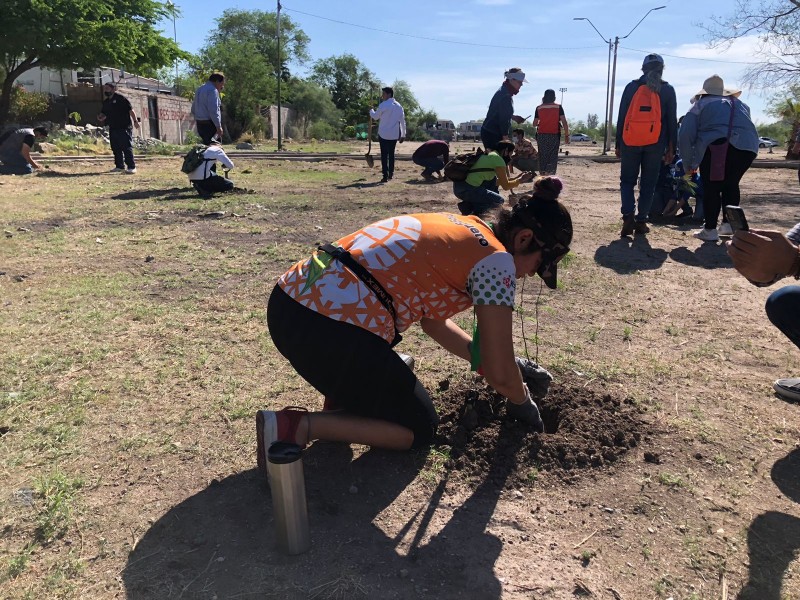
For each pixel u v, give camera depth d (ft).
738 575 6.88
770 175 51.11
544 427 9.91
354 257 7.77
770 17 61.41
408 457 8.82
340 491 8.13
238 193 32.63
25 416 9.77
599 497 8.12
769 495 8.21
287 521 6.85
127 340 12.75
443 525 7.55
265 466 8.04
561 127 37.63
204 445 9.09
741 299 16.14
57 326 13.44
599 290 16.65
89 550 7.07
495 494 8.14
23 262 18.42
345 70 256.93
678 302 15.85
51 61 80.53
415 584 6.63
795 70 62.54
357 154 73.41
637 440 9.38
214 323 13.76
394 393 7.95
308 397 10.48
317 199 30.83
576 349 12.66
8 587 6.52
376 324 7.66
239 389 10.73
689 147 21.59
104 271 17.65
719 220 26.04
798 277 7.84
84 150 67.31
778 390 10.88
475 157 19.93
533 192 7.84
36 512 7.63
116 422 9.65
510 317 7.59
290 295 7.89
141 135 103.96
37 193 32.09
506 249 7.91
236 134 148.25
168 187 34.91
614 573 6.88
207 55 145.28
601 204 30.96
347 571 6.77
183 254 19.48
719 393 10.93
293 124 186.09
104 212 26.35
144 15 92.58
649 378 11.43
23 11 74.13
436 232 7.75
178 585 6.57
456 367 11.50
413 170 50.98
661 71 21.33
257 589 6.51
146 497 7.97
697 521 7.71
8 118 82.89
